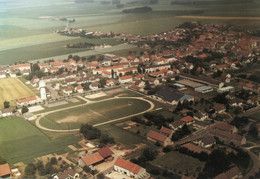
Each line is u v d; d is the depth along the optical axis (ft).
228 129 581.94
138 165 466.70
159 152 513.04
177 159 486.79
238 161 479.00
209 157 481.87
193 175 437.58
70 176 449.06
